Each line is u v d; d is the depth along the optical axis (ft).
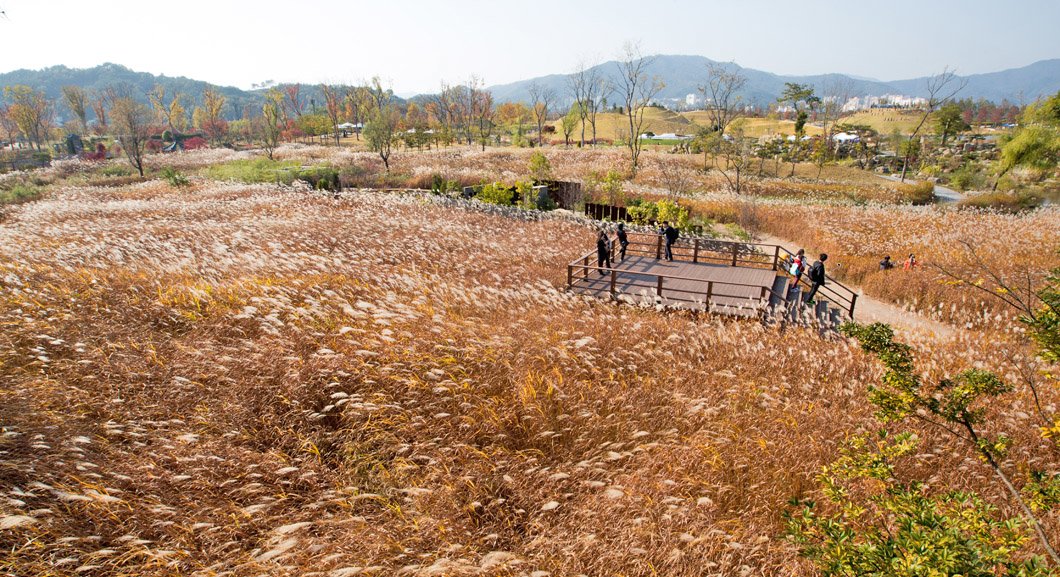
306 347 30.32
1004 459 23.27
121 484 19.40
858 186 162.40
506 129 379.96
